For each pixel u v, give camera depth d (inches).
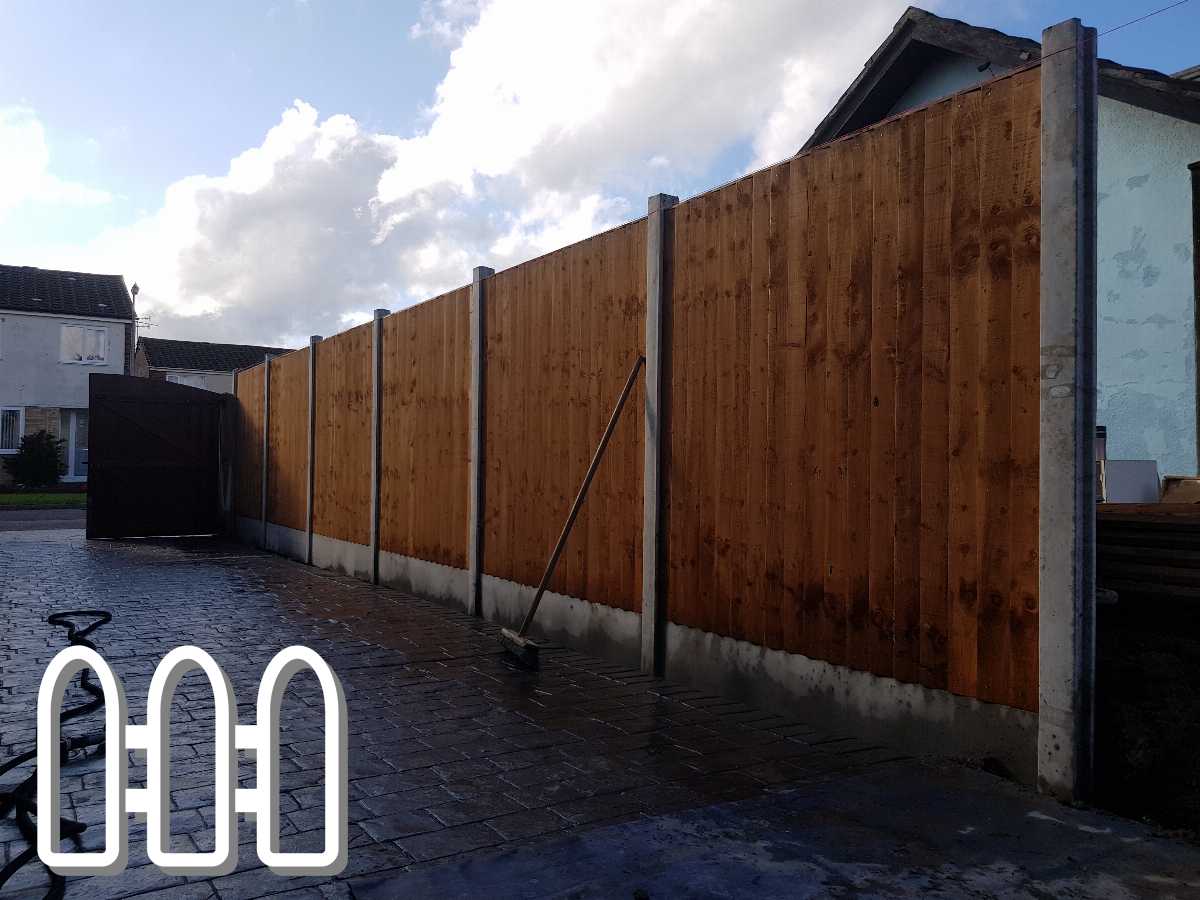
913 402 152.2
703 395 198.7
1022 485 135.3
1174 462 299.3
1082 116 128.3
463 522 302.2
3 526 666.8
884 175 158.7
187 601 313.6
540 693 192.2
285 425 489.4
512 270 276.4
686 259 204.8
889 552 155.7
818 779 137.3
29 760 143.4
